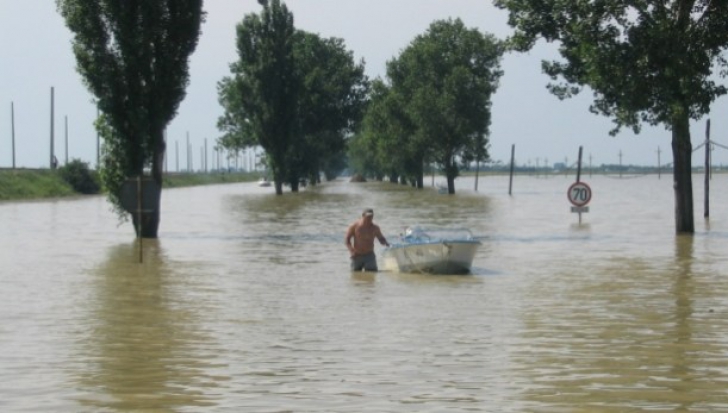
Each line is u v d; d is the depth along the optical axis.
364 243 41.12
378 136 197.62
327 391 18.11
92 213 101.12
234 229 72.38
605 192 177.88
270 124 161.50
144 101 63.53
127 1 62.56
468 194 164.50
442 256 38.91
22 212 103.56
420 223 76.12
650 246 52.81
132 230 71.56
